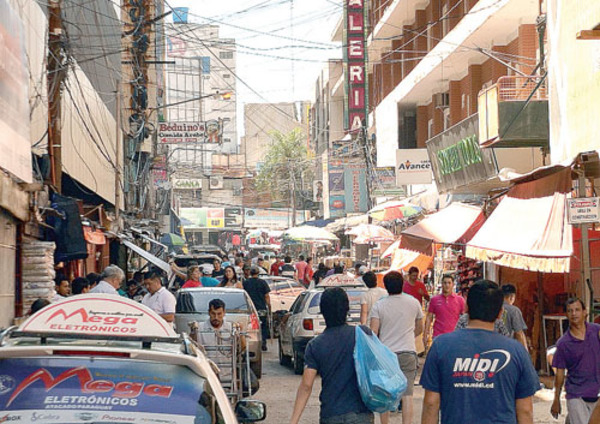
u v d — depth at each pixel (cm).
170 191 5884
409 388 1060
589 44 1606
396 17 4291
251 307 1608
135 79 3506
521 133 1978
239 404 601
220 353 1195
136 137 3728
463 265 2109
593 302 1427
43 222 1578
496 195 1753
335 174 5031
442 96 3625
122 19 3697
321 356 697
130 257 3384
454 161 2603
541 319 1623
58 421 462
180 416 480
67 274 2073
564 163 1364
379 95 5053
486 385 552
